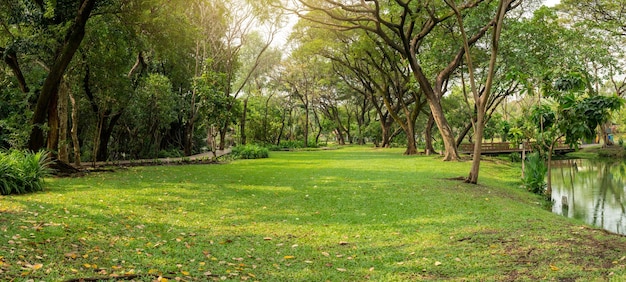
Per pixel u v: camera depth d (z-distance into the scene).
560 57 18.00
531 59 18.00
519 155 29.00
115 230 6.21
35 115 13.63
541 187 13.43
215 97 22.88
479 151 12.91
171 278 4.38
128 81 19.50
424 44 26.98
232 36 31.36
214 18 27.89
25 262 4.35
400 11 18.27
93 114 21.83
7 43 14.09
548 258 5.20
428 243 6.11
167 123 26.70
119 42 15.72
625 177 20.38
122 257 4.95
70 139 22.77
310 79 44.78
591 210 11.25
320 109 55.00
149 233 6.27
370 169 17.62
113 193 9.55
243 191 10.88
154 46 16.53
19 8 13.26
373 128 48.34
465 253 5.55
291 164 20.70
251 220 7.57
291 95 45.94
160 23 15.52
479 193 11.05
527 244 5.91
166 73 29.11
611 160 32.81
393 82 31.70
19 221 6.03
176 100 27.86
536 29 18.53
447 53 21.23
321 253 5.65
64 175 13.32
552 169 25.30
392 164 20.52
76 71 15.58
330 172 16.23
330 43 28.89
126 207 7.98
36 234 5.47
